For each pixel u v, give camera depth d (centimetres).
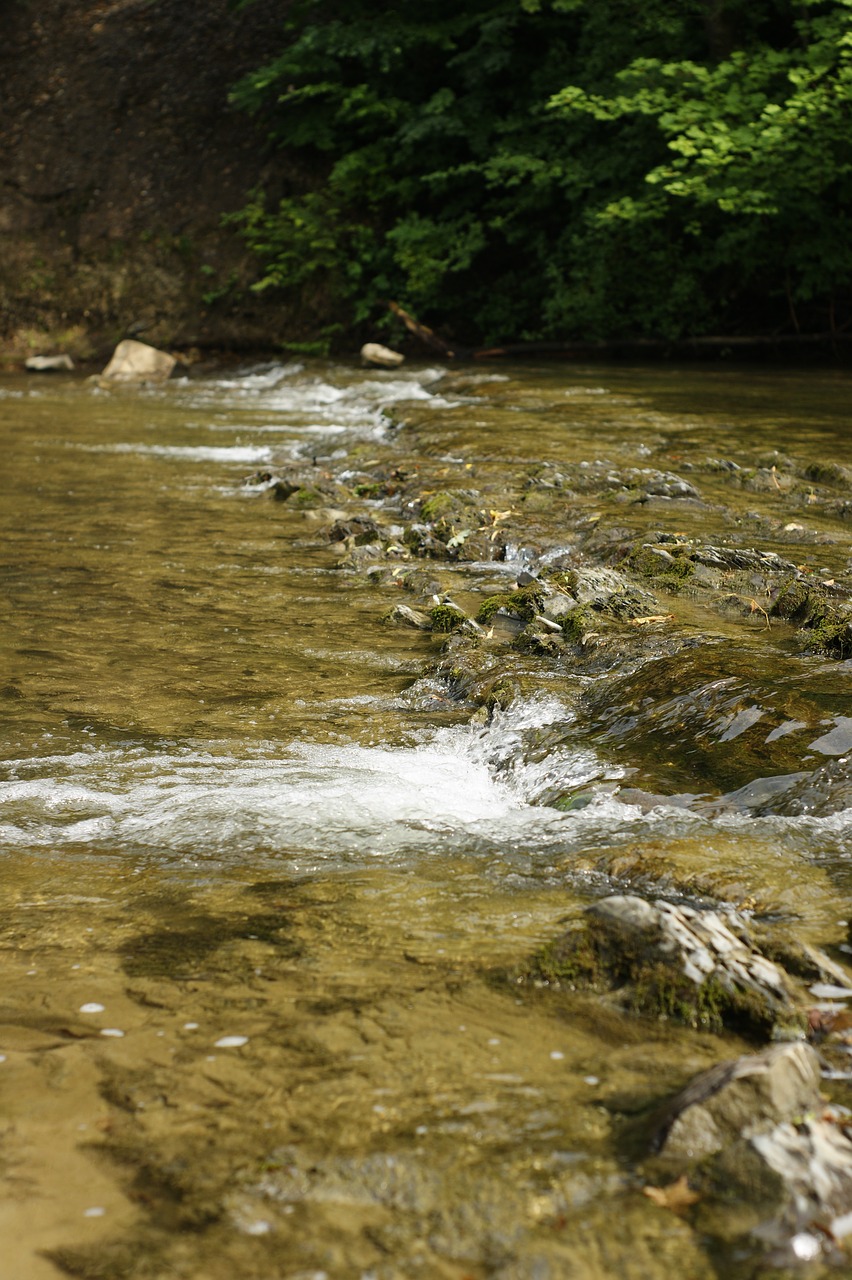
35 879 330
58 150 2441
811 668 460
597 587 603
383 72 2259
